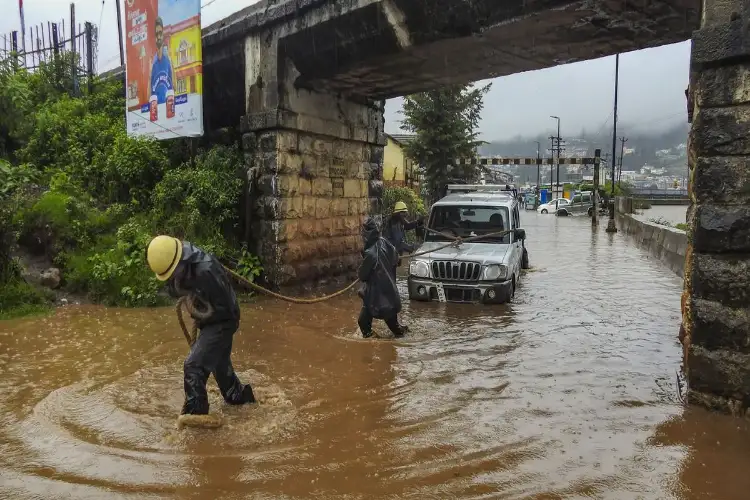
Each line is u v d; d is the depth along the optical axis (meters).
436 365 6.66
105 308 9.64
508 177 80.69
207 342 4.91
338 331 8.40
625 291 11.87
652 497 3.72
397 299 7.88
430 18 8.92
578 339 7.89
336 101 12.64
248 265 11.43
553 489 3.80
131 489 3.75
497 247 11.16
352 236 13.43
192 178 11.84
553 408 5.28
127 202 13.17
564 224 36.78
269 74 11.36
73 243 10.91
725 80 5.12
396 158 33.22
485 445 4.48
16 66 17.31
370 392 5.72
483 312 9.75
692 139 5.45
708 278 5.21
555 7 7.64
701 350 5.27
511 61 10.22
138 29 13.25
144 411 5.14
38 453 4.27
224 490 3.77
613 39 8.89
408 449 4.40
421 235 12.20
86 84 17.97
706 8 5.28
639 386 5.92
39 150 15.11
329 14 10.08
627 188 52.81
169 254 4.69
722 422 4.97
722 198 5.16
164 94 12.65
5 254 9.70
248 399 5.36
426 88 12.37
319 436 4.64
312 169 12.12
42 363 6.55
